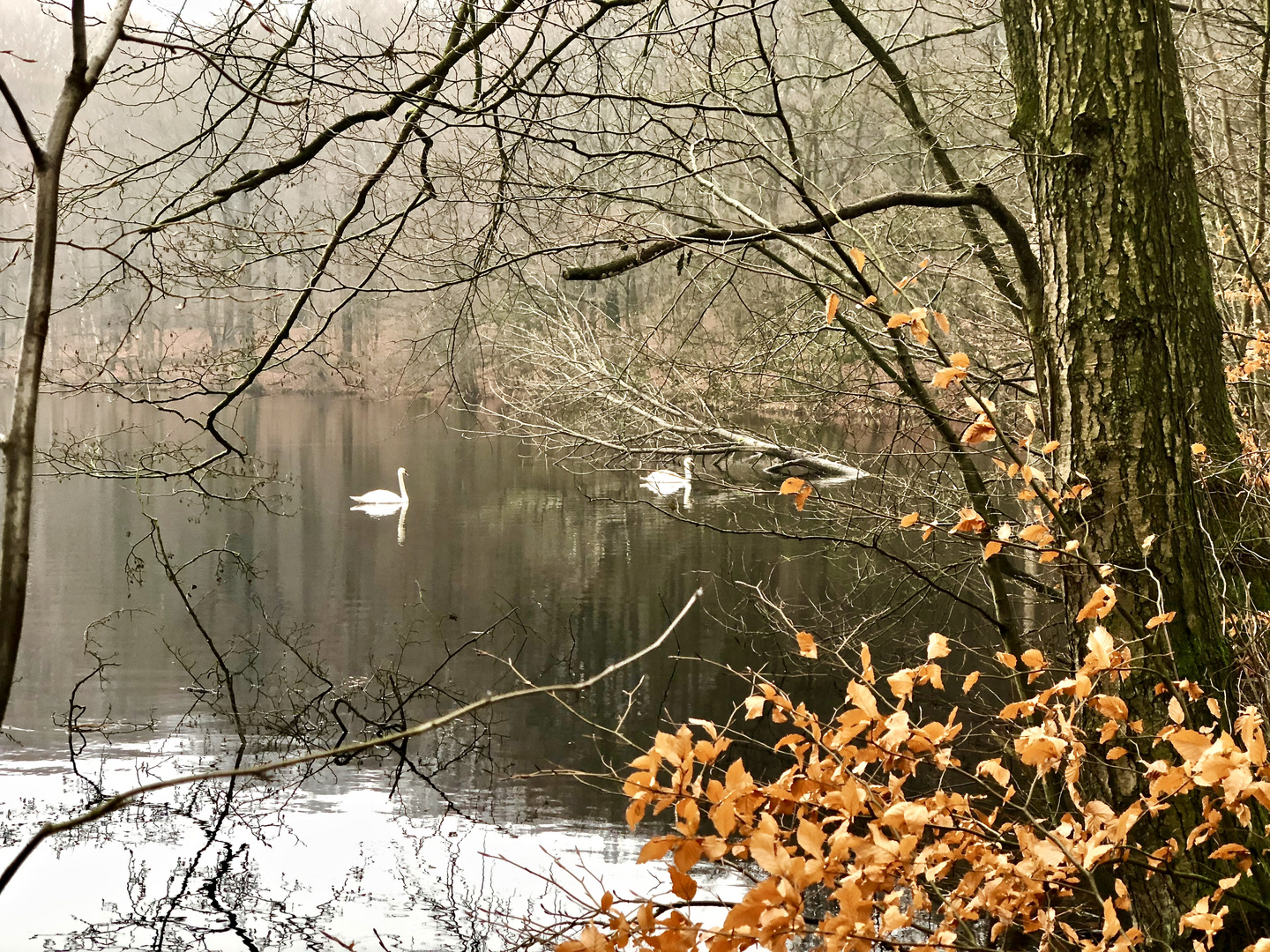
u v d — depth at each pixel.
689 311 9.13
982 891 2.24
